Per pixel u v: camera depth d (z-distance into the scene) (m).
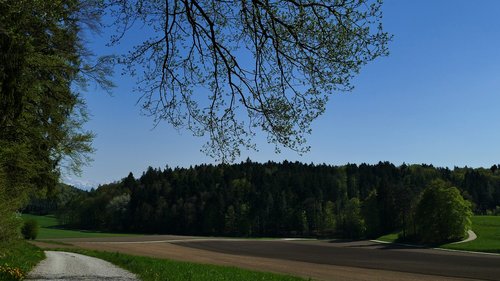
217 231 151.75
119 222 160.38
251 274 25.91
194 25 9.90
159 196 162.12
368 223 128.62
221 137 10.87
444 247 81.81
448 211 91.25
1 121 15.62
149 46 10.34
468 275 39.16
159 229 155.38
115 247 77.00
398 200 124.88
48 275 16.88
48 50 16.89
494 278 37.09
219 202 154.50
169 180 175.25
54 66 16.83
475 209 171.38
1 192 14.09
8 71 14.53
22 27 13.62
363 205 133.12
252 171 181.38
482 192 177.62
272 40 9.73
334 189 173.38
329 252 73.75
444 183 96.50
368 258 59.88
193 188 165.88
